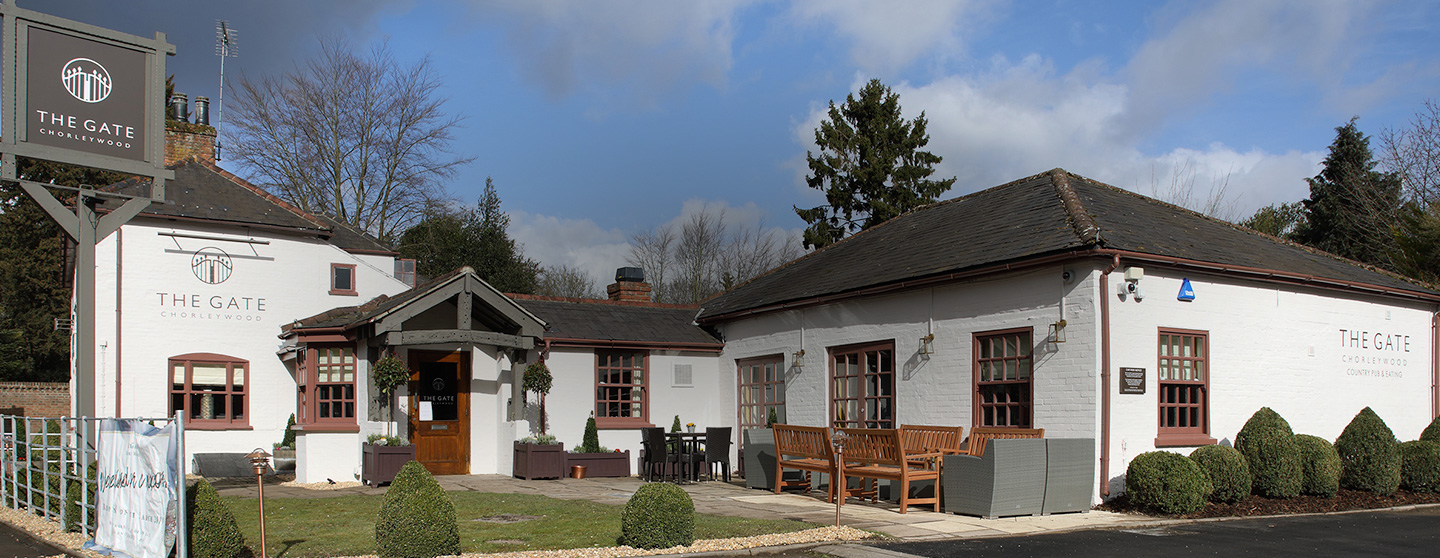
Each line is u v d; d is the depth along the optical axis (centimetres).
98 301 1689
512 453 1686
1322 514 1176
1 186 3219
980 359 1380
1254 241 1600
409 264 2159
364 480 1548
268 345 1828
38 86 1052
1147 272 1265
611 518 1077
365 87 3256
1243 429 1300
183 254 1766
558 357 1778
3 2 1033
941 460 1216
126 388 1697
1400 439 1566
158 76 1138
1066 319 1250
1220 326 1341
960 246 1497
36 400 2936
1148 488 1150
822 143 3922
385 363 1512
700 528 996
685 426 1916
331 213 3212
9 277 3134
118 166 1100
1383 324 1570
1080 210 1349
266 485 1535
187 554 763
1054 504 1146
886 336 1548
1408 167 2828
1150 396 1251
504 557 830
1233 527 1055
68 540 943
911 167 3797
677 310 2120
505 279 3338
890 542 944
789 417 1756
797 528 1005
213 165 1966
